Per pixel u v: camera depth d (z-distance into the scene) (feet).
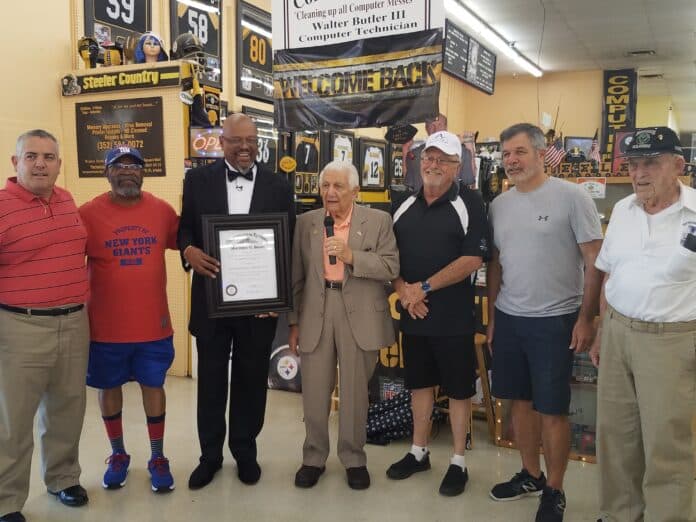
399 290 9.35
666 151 6.70
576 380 10.80
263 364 9.66
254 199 9.27
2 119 14.11
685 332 6.80
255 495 9.39
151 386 9.29
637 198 7.06
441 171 8.85
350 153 22.45
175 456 10.72
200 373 9.57
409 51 11.99
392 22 12.01
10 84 14.25
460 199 9.02
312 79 12.76
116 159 8.66
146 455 10.78
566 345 8.26
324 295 9.34
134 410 12.94
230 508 9.00
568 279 8.26
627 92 44.73
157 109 14.57
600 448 7.68
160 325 9.19
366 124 12.50
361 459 9.78
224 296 8.98
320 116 12.84
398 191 16.46
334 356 9.59
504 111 49.01
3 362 8.04
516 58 40.04
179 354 15.42
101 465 10.36
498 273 9.17
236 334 9.53
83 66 15.99
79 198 15.66
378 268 8.93
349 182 9.08
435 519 8.75
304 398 9.71
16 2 14.30
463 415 9.58
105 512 8.86
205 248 8.84
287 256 9.20
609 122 45.47
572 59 41.73
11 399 8.06
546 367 8.30
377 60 12.23
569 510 8.99
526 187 8.44
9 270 7.95
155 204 9.23
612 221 7.47
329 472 10.19
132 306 8.95
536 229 8.25
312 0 12.48
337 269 9.30
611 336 7.39
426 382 9.78
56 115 15.49
